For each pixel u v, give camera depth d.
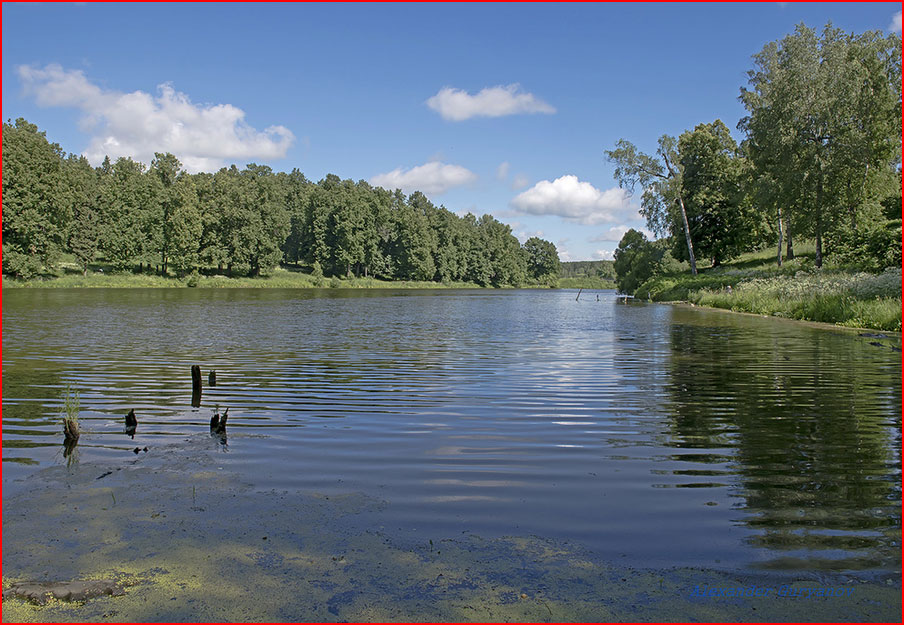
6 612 3.19
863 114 34.31
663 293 48.47
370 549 3.92
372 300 47.66
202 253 76.12
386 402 8.57
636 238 69.06
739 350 14.84
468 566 3.70
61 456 5.91
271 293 57.47
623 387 9.79
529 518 4.42
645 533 4.16
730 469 5.55
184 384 9.88
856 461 5.79
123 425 7.17
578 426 7.20
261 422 7.33
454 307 38.47
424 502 4.73
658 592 3.40
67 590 3.38
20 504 4.64
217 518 4.39
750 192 42.59
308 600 3.31
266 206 84.56
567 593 3.39
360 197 101.06
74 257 73.44
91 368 11.47
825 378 10.66
